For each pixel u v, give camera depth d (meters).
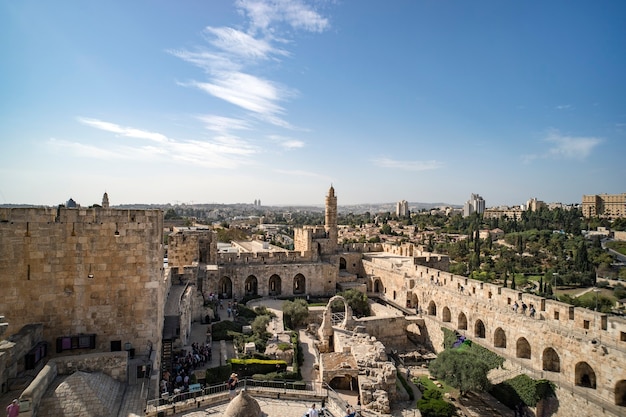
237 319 59.88
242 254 82.69
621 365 37.03
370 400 41.34
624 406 37.38
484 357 52.31
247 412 27.09
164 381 32.94
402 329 65.56
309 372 47.81
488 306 54.31
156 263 33.88
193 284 58.91
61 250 31.80
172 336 39.66
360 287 83.44
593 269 139.12
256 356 46.34
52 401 24.75
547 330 45.00
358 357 47.53
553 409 42.47
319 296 83.06
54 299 31.72
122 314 33.06
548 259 168.38
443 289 64.25
